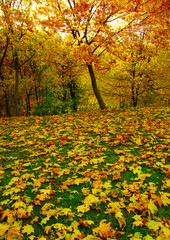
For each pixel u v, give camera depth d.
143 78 15.39
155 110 9.16
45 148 4.64
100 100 12.16
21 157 4.10
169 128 5.82
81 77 19.22
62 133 5.96
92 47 10.42
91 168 3.57
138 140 4.88
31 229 2.10
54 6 10.16
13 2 10.84
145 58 15.05
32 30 11.70
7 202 2.61
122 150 4.34
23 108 23.45
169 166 3.41
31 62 18.36
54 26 10.01
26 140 5.27
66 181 3.08
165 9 8.77
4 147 4.81
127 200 2.61
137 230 2.13
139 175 3.19
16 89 13.34
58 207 2.52
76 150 4.36
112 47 11.76
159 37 10.99
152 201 2.50
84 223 2.19
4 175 3.35
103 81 18.25
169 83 15.76
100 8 9.11
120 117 8.03
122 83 17.83
